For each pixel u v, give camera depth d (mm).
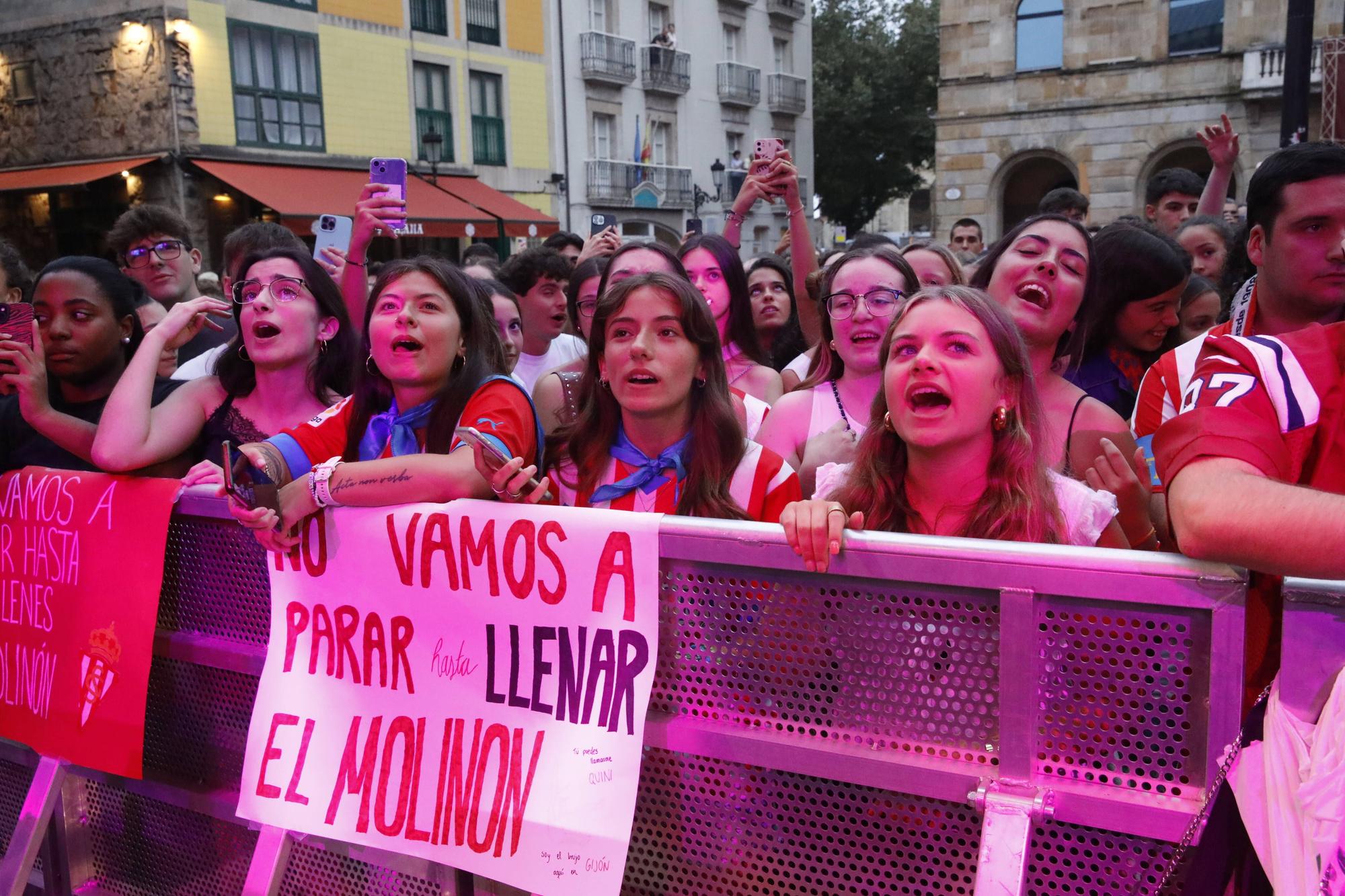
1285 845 1065
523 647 1634
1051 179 25625
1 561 2303
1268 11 21719
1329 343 1328
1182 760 1240
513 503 1677
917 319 1739
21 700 2258
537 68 23094
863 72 37719
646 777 1625
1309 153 2043
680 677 1569
